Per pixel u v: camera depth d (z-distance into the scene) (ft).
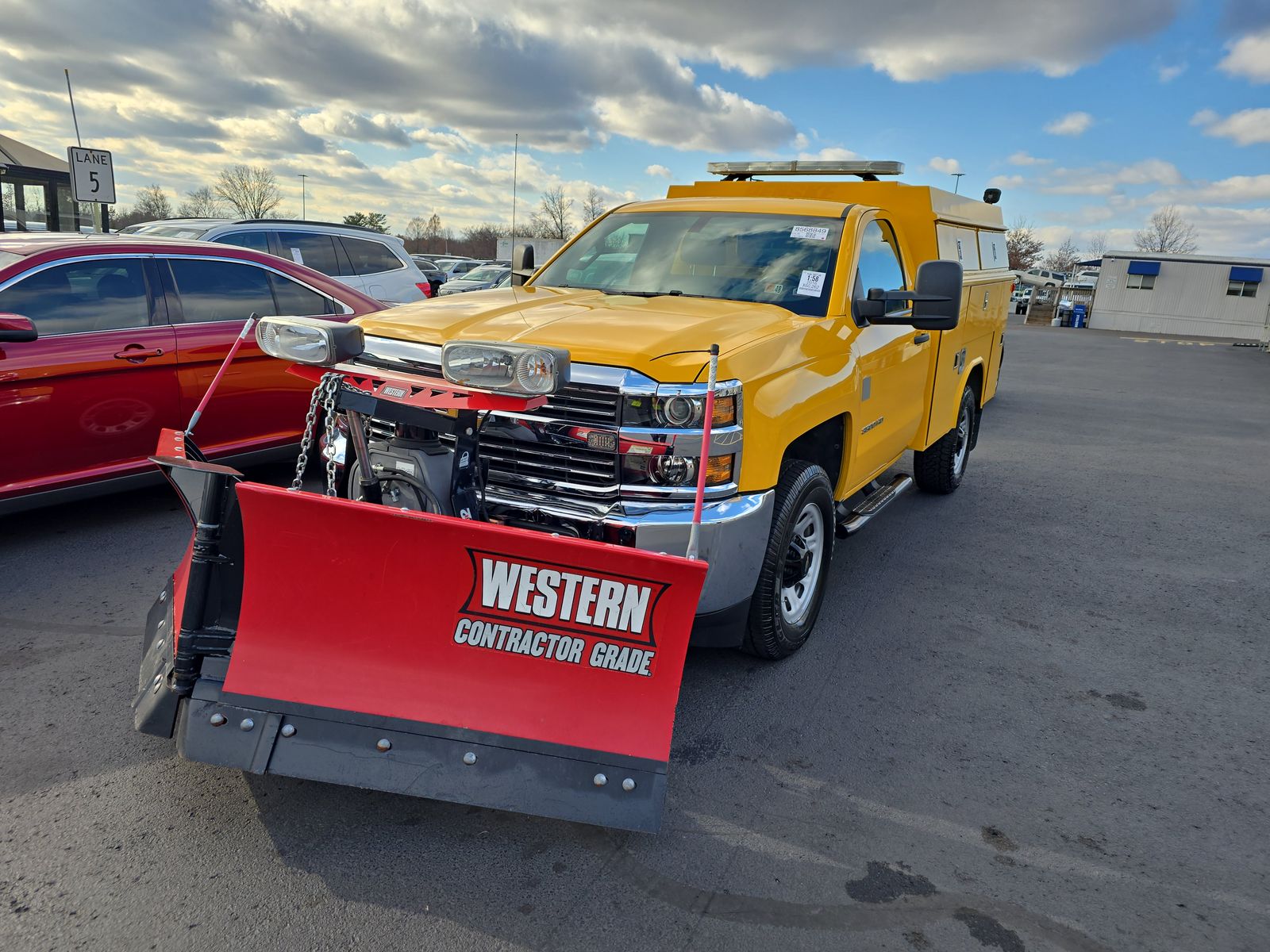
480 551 8.36
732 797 10.21
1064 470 29.55
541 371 8.86
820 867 9.09
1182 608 17.06
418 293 36.60
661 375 10.51
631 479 10.61
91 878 8.37
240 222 33.14
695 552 8.95
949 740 11.75
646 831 8.32
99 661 12.65
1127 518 23.52
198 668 8.77
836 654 14.21
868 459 16.06
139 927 7.80
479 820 9.57
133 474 17.78
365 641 8.69
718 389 10.68
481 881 8.63
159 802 9.57
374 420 11.66
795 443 13.62
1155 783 10.99
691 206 16.67
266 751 8.47
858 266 15.16
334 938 7.80
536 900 8.41
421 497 10.89
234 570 8.99
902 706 12.59
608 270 15.78
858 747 11.43
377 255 36.11
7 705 11.37
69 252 17.03
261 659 8.73
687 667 13.48
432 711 8.62
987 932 8.30
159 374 17.85
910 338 17.19
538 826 9.51
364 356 11.76
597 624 8.49
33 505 16.52
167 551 17.06
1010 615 16.29
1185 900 8.86
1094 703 13.05
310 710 8.58
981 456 31.53
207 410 18.78
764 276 14.73
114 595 14.94
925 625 15.58
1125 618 16.42
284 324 9.71
